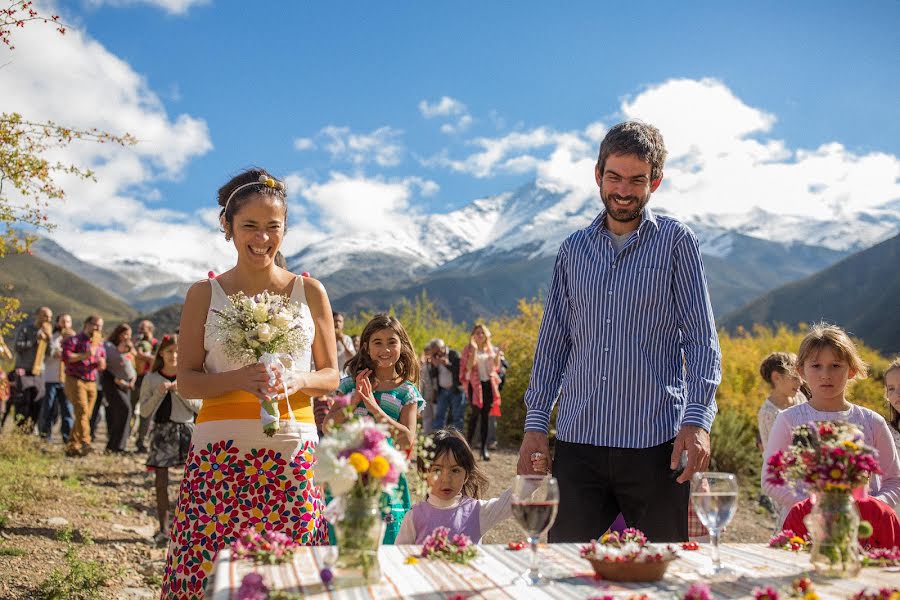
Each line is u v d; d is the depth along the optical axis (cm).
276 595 187
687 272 354
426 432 1231
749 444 1259
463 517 408
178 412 689
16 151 602
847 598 190
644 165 349
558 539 361
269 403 306
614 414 354
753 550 253
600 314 361
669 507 349
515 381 1555
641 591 200
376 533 205
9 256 643
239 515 309
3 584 511
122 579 553
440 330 1970
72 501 777
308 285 345
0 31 536
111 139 630
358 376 455
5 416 1249
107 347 1150
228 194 335
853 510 217
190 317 326
